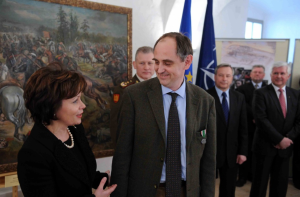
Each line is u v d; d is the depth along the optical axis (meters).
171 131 1.23
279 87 2.58
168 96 1.26
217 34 4.37
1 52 2.14
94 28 2.60
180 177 1.25
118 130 1.33
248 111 3.37
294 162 3.28
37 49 2.30
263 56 3.65
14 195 2.12
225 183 2.35
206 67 3.08
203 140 1.31
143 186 1.23
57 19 2.38
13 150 2.25
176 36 1.11
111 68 2.75
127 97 1.27
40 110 0.94
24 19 2.22
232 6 4.49
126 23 2.81
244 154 2.35
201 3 3.45
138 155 1.25
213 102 1.38
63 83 0.94
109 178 1.40
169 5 3.14
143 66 2.31
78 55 2.53
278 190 2.54
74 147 1.15
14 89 2.22
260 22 6.21
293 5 5.50
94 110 2.69
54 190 0.96
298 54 3.50
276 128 2.51
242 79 3.69
